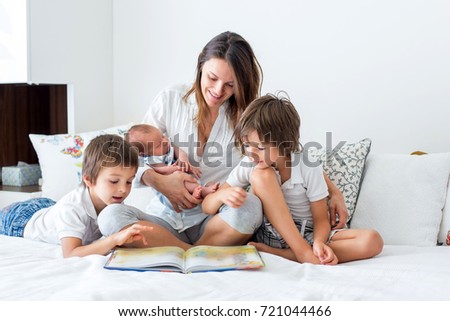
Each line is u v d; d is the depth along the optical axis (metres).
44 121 2.70
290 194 1.56
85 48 2.54
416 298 1.10
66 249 1.46
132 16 2.62
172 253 1.36
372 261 1.42
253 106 1.48
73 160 2.25
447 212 1.78
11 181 2.52
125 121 2.68
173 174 1.62
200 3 2.45
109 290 1.08
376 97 2.15
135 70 2.63
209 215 1.62
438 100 2.05
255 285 1.16
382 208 1.81
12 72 2.30
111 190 1.52
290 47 2.28
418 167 1.85
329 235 1.51
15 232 1.80
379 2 2.12
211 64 1.61
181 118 1.78
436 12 2.04
